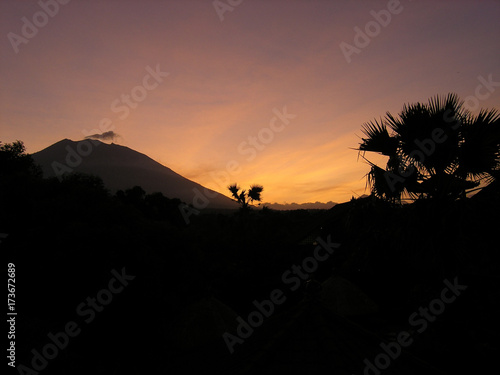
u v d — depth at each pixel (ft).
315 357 9.30
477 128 22.45
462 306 22.98
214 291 46.70
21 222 36.94
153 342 35.65
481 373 20.90
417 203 23.58
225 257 57.11
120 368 30.78
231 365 10.43
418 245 23.07
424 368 9.97
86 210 38.99
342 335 10.66
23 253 34.14
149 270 35.73
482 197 22.67
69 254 32.63
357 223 27.99
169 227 42.47
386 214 25.99
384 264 27.02
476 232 21.47
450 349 23.34
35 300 34.73
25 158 73.72
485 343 21.75
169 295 37.99
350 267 28.76
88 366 30.78
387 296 38.37
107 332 36.22
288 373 8.73
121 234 35.35
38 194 39.91
